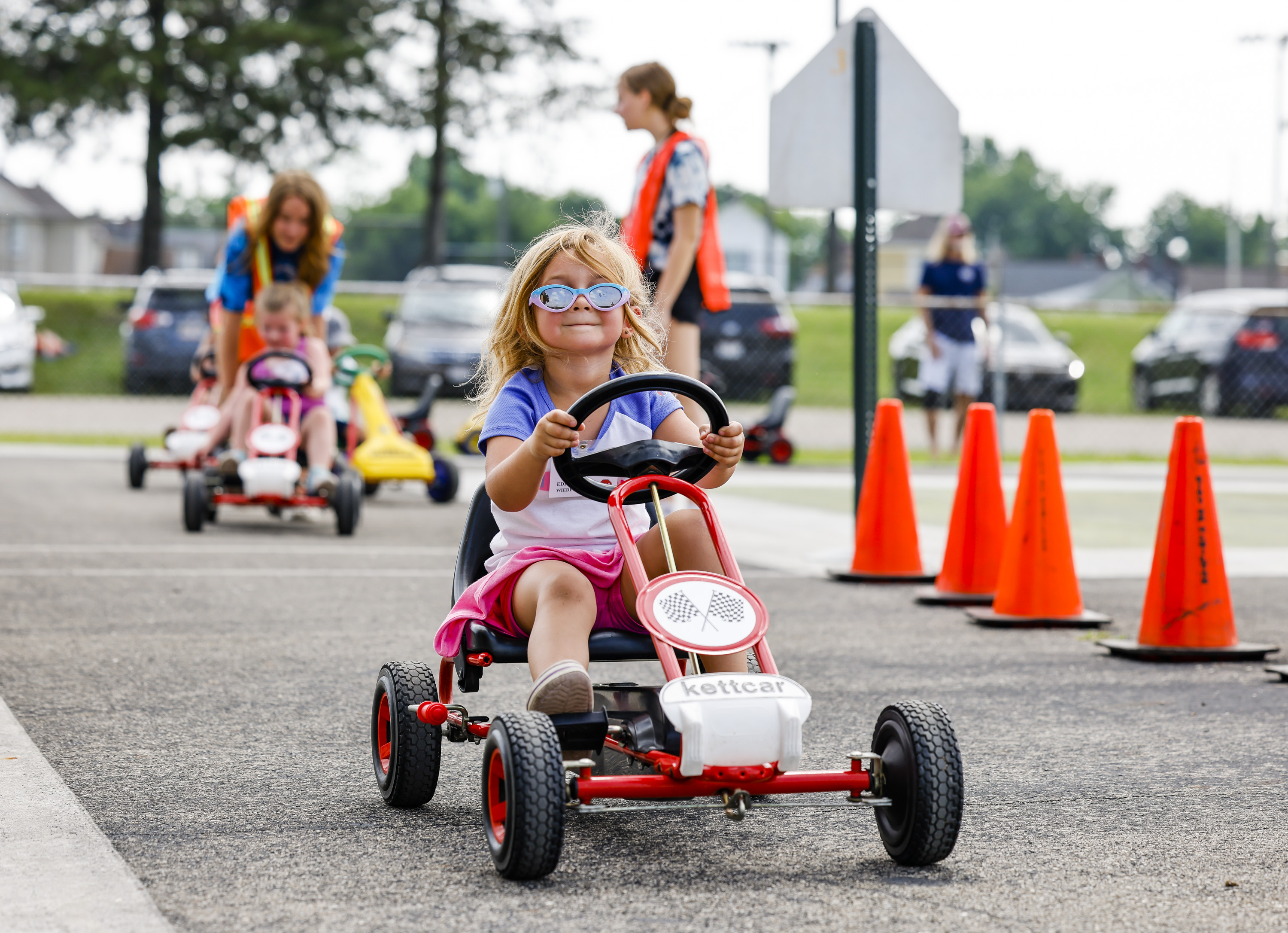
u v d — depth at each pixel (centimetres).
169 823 390
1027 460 710
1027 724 517
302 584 786
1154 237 14112
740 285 2320
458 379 2156
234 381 1091
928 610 741
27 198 6184
